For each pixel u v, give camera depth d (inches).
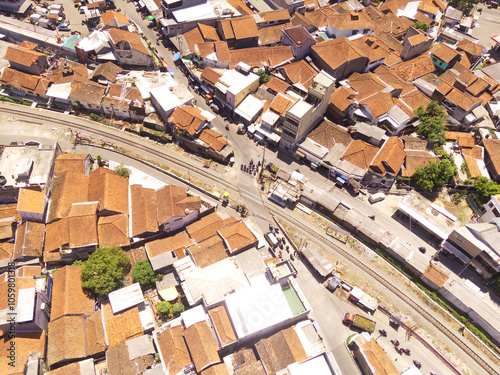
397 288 2930.6
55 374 2218.3
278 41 4515.3
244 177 3459.6
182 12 4475.9
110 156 3452.3
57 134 3550.7
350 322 2667.3
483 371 2586.1
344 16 4591.5
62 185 3014.3
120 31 4072.3
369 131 3595.0
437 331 2736.2
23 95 3826.3
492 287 2962.6
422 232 3245.6
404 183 3521.2
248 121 3769.7
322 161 3511.3
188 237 2928.2
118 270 2632.9
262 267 2751.0
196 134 3570.4
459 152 3718.0
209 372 2252.7
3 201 2962.6
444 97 4035.4
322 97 3494.1
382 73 4207.7
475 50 4690.0
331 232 3184.1
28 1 4793.3
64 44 4188.0
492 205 3206.2
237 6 4832.7
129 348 2363.4
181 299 2691.9
